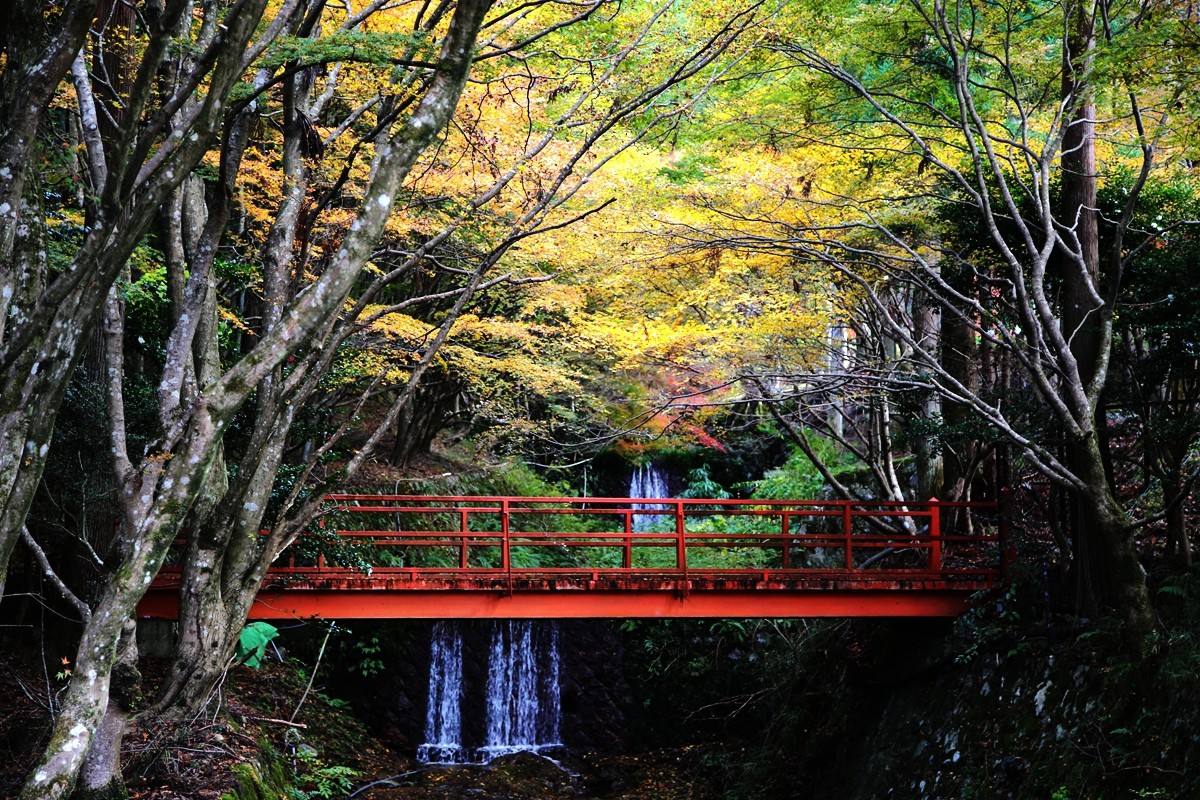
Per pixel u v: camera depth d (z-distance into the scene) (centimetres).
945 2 1112
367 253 585
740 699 1827
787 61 1202
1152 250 1116
